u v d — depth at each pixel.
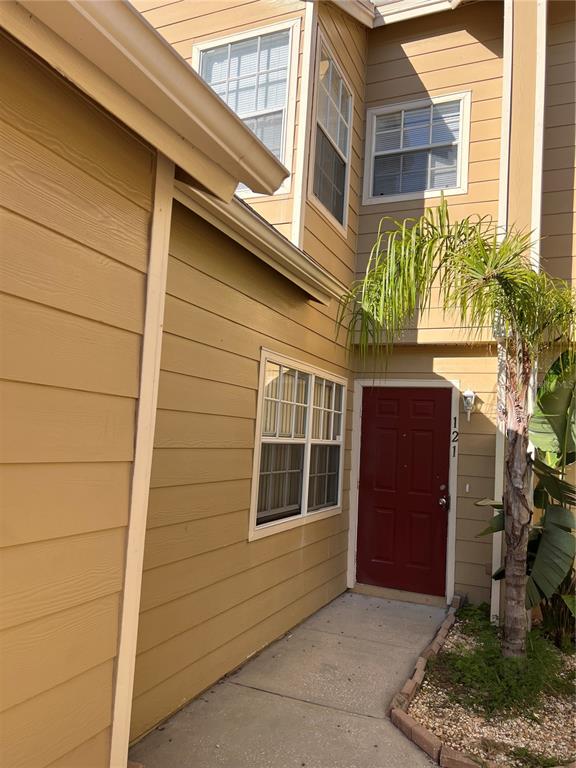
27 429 1.51
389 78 6.32
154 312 1.97
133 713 2.83
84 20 1.43
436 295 5.77
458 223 3.56
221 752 2.83
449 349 5.92
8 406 1.46
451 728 3.18
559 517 4.18
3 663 1.45
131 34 1.54
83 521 1.69
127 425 1.86
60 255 1.61
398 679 3.79
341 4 5.47
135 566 1.88
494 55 5.92
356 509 6.12
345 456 6.02
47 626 1.57
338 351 5.75
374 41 6.39
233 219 3.31
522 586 3.84
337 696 3.51
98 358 1.74
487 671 3.72
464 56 6.04
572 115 5.61
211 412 3.47
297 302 4.74
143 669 2.90
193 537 3.29
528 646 4.10
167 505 3.06
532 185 5.27
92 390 1.72
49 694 1.58
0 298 1.44
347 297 4.32
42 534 1.55
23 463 1.50
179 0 5.41
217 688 3.51
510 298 3.61
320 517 5.29
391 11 6.11
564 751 2.99
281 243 3.86
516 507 3.86
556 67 5.71
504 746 3.00
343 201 5.85
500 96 5.86
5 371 1.45
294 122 4.79
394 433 6.08
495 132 5.87
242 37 5.10
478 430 5.76
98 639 1.75
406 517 5.95
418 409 6.01
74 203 1.65
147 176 1.96
